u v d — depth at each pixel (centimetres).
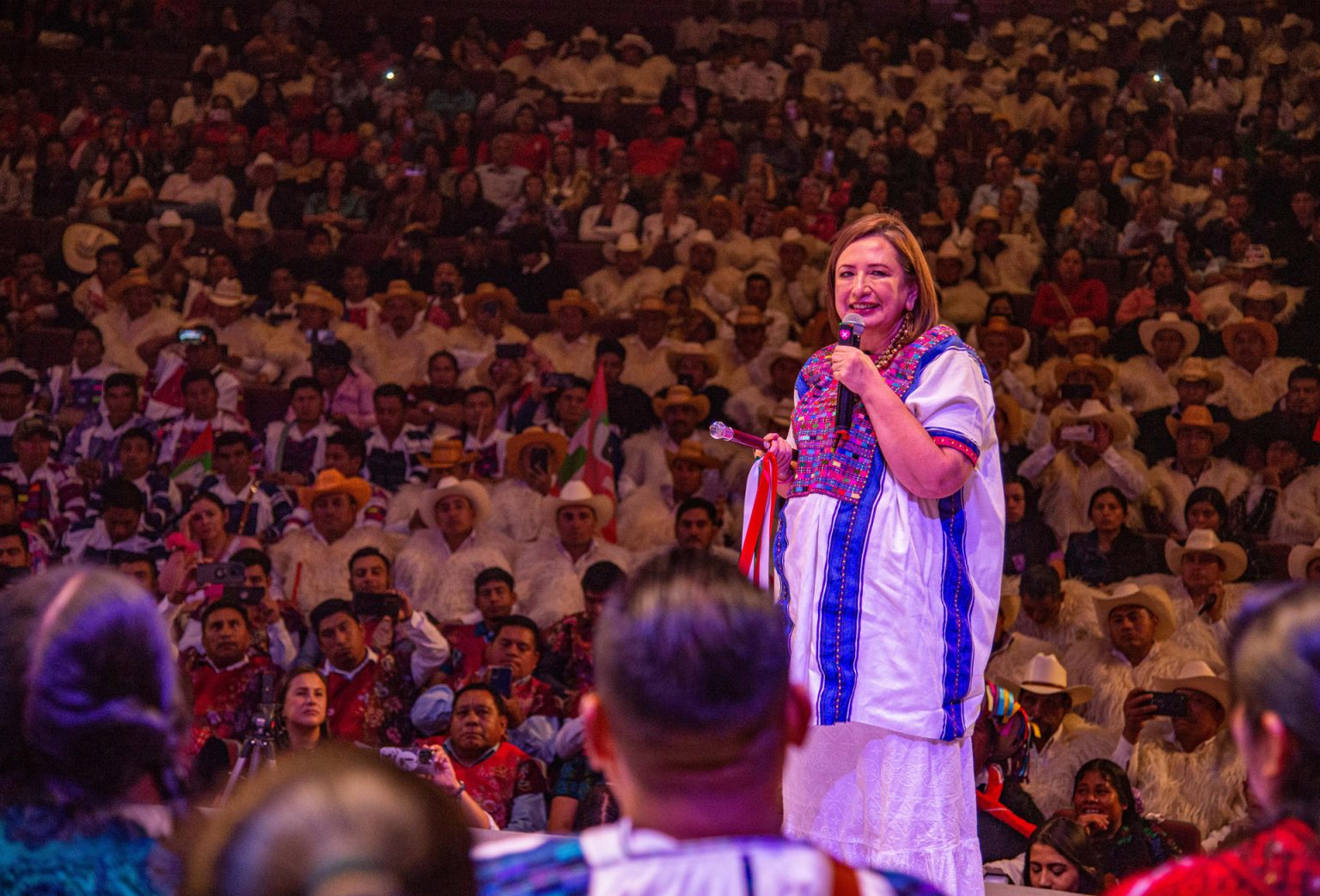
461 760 518
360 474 841
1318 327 962
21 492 816
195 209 1128
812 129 1294
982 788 482
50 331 961
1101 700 615
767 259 1075
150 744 139
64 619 137
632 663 120
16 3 1355
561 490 789
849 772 257
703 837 122
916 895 121
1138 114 1254
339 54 1395
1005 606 646
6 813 137
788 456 273
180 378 876
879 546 255
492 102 1305
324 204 1150
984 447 260
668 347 942
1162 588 670
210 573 603
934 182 1219
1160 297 977
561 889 118
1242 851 137
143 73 1344
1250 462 822
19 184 1184
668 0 1468
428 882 94
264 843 93
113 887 136
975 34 1405
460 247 1097
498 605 661
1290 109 1250
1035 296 1034
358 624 592
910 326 270
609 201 1150
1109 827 473
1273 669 136
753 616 122
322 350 909
